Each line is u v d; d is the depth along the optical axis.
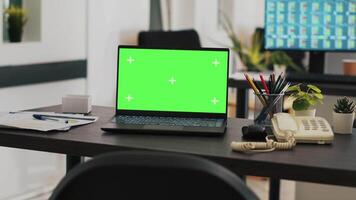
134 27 4.52
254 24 6.42
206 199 1.10
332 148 1.82
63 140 1.89
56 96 3.72
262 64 5.47
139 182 1.09
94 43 4.05
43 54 3.58
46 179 3.75
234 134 2.01
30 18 3.55
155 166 1.07
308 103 2.15
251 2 6.34
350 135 2.04
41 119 2.18
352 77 3.44
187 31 4.43
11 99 3.36
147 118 2.18
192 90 2.21
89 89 4.03
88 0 3.95
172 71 2.22
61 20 3.71
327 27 3.77
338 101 2.12
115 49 4.29
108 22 4.18
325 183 1.59
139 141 1.88
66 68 3.76
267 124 2.08
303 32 3.79
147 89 2.23
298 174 1.62
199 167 1.07
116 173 1.09
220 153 1.73
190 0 5.27
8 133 1.98
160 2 5.02
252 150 1.75
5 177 3.42
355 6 3.73
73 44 3.84
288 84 2.19
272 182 3.14
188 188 1.09
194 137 1.96
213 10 5.62
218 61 2.20
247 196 1.09
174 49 2.23
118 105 2.24
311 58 3.86
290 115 2.01
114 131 2.00
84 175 1.10
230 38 5.53
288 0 3.78
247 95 3.46
